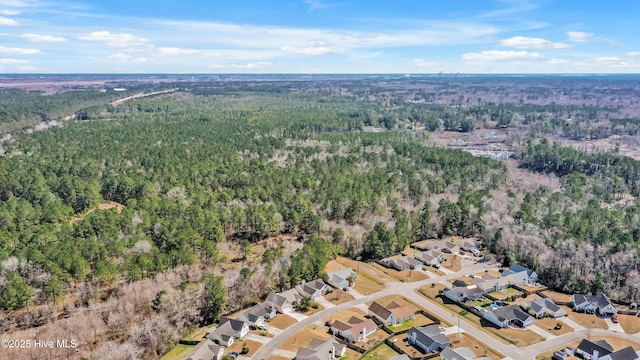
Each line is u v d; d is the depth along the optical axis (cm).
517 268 13775
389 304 11506
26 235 13112
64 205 16238
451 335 10550
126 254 12450
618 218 16188
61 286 10938
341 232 15175
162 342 9825
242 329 10238
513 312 11188
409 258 14375
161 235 13725
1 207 15038
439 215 17038
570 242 13662
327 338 10175
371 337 10469
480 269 14138
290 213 15850
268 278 12094
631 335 10669
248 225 15788
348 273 13112
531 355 9838
